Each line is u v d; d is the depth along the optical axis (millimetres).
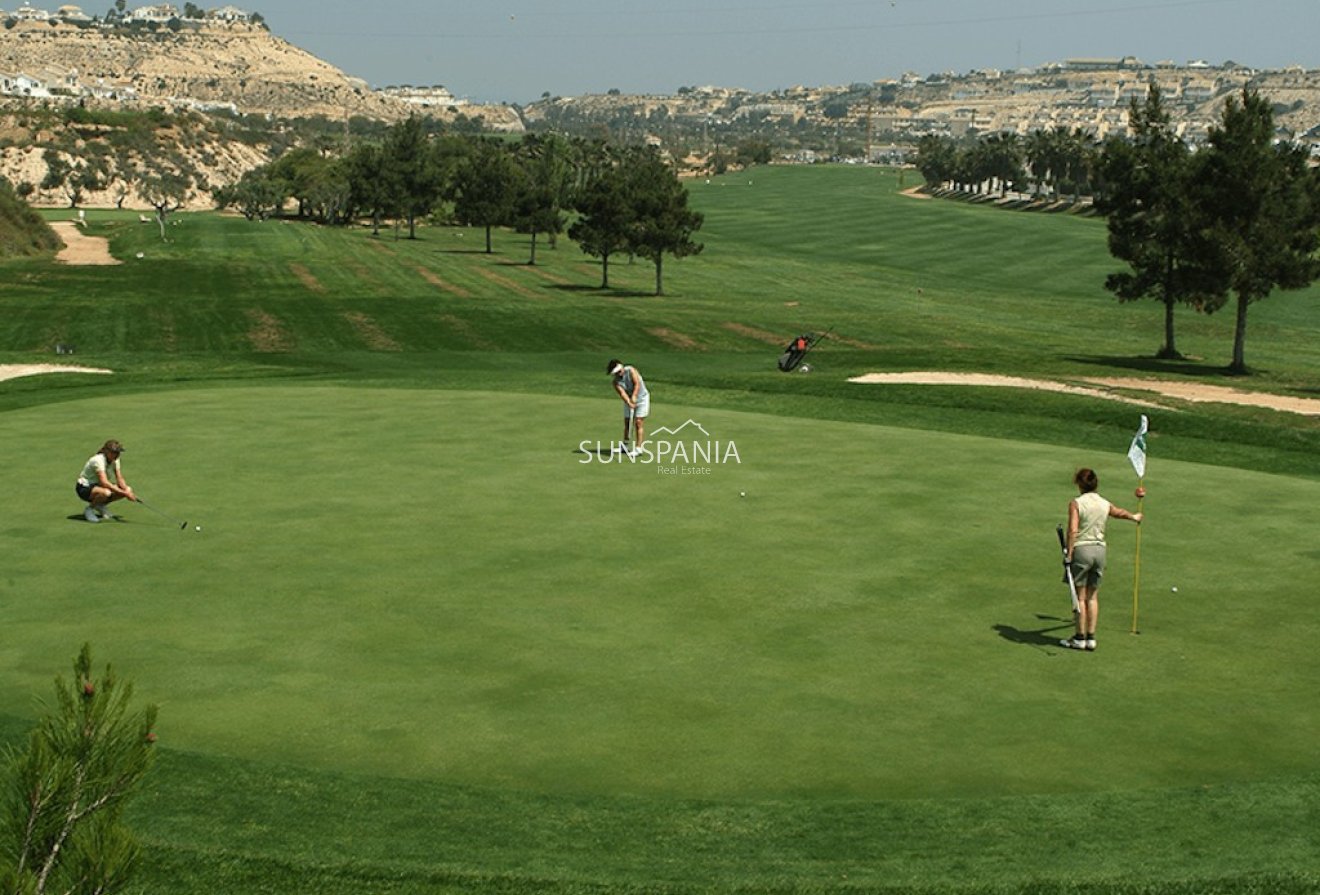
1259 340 76312
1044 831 9977
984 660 13891
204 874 9125
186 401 31172
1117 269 121062
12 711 12188
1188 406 34406
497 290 93750
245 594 15883
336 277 99500
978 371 45375
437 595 15875
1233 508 20688
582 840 9773
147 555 17578
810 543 18312
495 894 8922
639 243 92938
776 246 144500
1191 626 15125
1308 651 14312
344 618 15008
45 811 6488
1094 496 14484
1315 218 50344
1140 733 12039
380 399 31656
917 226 168000
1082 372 45469
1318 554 18062
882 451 25109
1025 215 186500
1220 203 50625
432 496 20953
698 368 55219
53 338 65812
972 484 22203
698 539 18484
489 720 12156
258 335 68250
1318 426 31234
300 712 12297
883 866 9367
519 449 24953
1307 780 11000
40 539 18359
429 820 10062
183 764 10914
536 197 117875
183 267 103812
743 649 14109
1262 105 49594
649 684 13078
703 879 9133
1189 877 9156
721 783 10891
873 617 15219
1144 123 54781
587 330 71688
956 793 10750
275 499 20734
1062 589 16375
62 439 25891
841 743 11719
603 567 17094
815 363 51312
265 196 174250
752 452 24906
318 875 9125
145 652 13875
